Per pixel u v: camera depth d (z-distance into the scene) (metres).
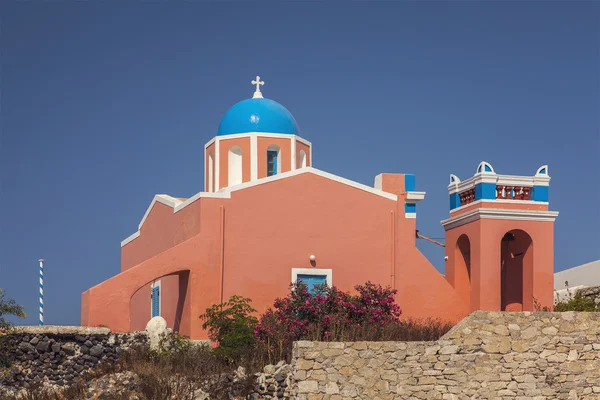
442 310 30.86
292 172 30.58
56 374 25.36
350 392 22.55
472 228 31.02
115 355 25.95
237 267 29.66
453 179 33.09
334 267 30.44
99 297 28.03
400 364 22.86
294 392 22.67
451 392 22.91
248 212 30.05
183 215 31.47
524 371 23.28
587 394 23.39
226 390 23.53
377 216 31.02
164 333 26.56
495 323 23.44
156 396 23.08
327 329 25.72
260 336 25.88
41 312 31.11
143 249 37.09
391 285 30.70
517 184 31.17
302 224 30.42
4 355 25.16
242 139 33.62
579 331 23.67
